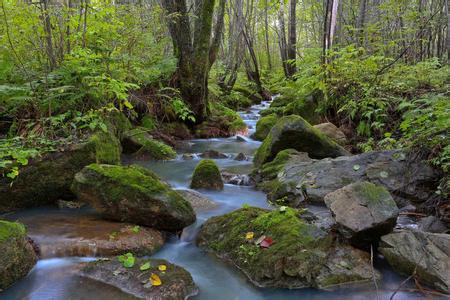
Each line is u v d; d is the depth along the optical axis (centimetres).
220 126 1180
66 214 516
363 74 927
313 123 982
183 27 1091
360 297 342
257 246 395
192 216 492
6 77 715
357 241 395
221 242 431
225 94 1733
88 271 367
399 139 721
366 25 1261
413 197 521
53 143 589
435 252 355
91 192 483
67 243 407
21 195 538
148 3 1393
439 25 1153
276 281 360
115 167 508
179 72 1109
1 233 362
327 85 957
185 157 873
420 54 1187
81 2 736
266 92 2302
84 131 671
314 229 397
